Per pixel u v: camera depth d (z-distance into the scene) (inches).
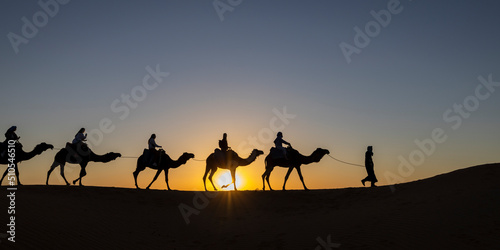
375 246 516.1
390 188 815.1
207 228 680.4
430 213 586.9
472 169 751.1
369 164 906.7
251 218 732.0
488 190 621.9
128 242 561.3
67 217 596.1
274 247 572.1
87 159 885.2
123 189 863.1
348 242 545.6
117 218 657.0
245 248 581.0
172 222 696.4
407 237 523.2
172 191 895.7
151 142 928.9
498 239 474.9
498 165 735.7
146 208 753.6
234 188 927.0
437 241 498.0
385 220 599.8
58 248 484.4
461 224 530.9
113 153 920.3
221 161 922.1
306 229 627.8
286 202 823.1
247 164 936.9
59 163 873.5
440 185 717.3
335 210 735.1
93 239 539.2
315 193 880.3
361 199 778.2
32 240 485.7
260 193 893.2
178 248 579.8
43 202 644.1
